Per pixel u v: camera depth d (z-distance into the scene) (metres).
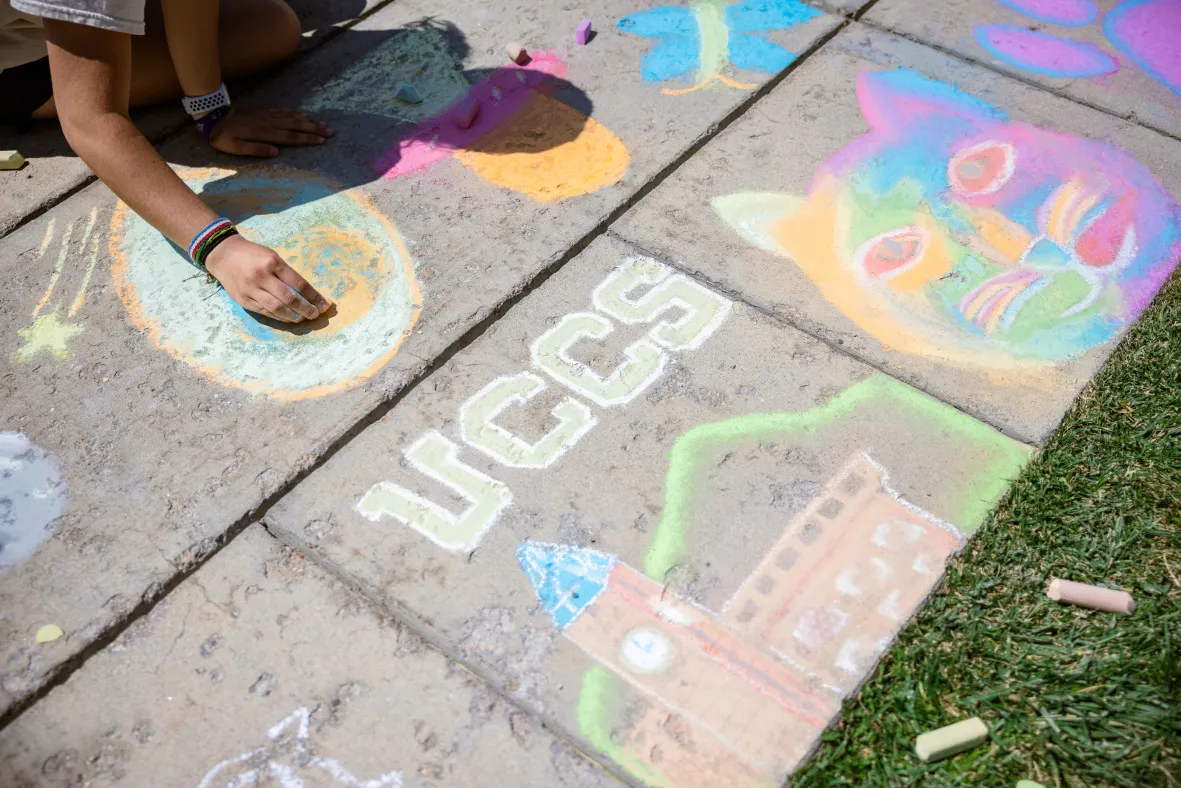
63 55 2.22
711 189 2.71
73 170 2.81
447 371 2.30
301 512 2.06
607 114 2.92
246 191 2.74
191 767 1.73
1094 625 1.86
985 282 2.47
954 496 2.05
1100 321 2.39
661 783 1.69
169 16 2.58
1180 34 3.18
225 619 1.91
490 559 1.97
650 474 2.10
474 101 2.94
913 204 2.67
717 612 1.89
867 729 1.75
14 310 2.48
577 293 2.46
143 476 2.12
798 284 2.47
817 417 2.19
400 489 2.09
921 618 1.88
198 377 2.31
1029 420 2.18
